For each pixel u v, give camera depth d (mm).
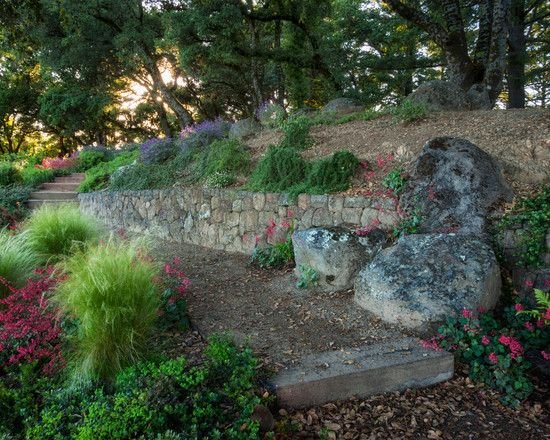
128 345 2465
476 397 2643
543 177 4102
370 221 4441
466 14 12500
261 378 2510
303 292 4020
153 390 2000
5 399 2189
